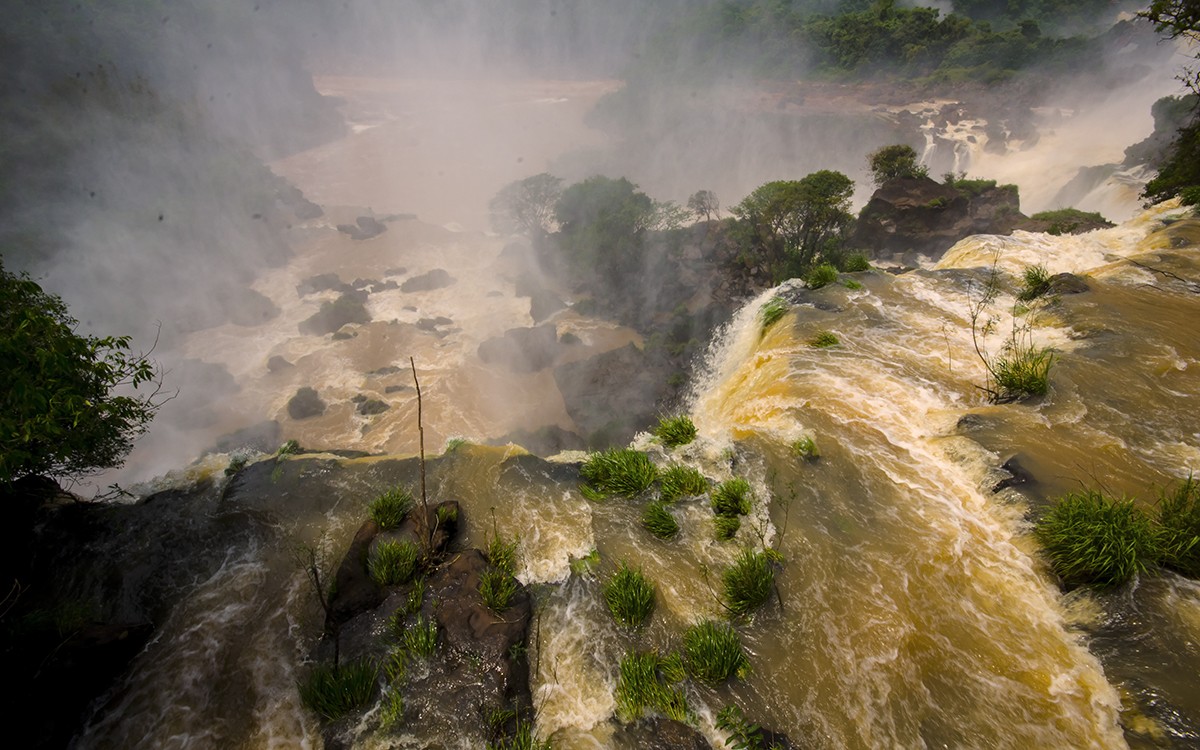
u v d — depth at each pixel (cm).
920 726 819
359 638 937
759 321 1984
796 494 1184
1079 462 1170
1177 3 2883
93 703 890
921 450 1277
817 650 913
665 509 1148
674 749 799
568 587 1016
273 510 1180
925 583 1001
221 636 976
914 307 1828
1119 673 844
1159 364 1430
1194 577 926
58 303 1084
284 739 845
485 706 839
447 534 1082
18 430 877
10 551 1055
